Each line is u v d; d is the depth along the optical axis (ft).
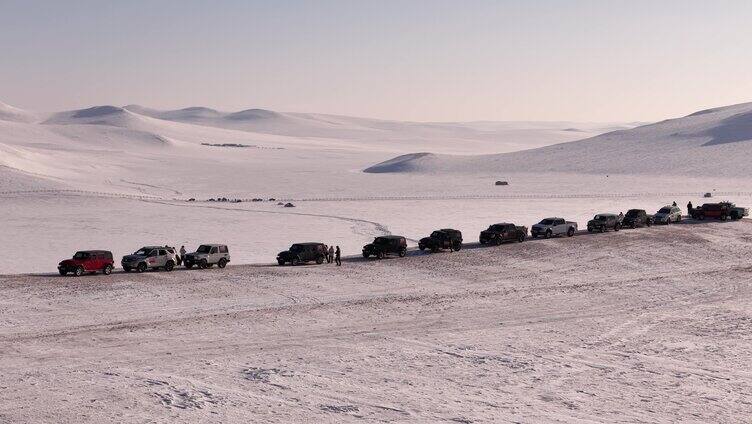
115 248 242.99
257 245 247.70
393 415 79.87
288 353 106.52
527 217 337.11
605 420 79.66
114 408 80.69
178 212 384.27
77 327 119.75
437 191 550.36
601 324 127.85
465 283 163.53
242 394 86.58
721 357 107.55
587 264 186.19
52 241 264.72
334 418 78.54
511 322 128.67
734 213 264.93
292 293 149.89
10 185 505.25
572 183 598.75
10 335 113.91
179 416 78.38
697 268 183.73
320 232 285.23
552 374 97.81
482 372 98.27
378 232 280.51
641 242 214.28
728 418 81.15
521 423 77.92
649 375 97.91
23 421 76.33
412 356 105.81
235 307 136.26
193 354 104.94
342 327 123.54
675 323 129.08
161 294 145.79
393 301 143.54
